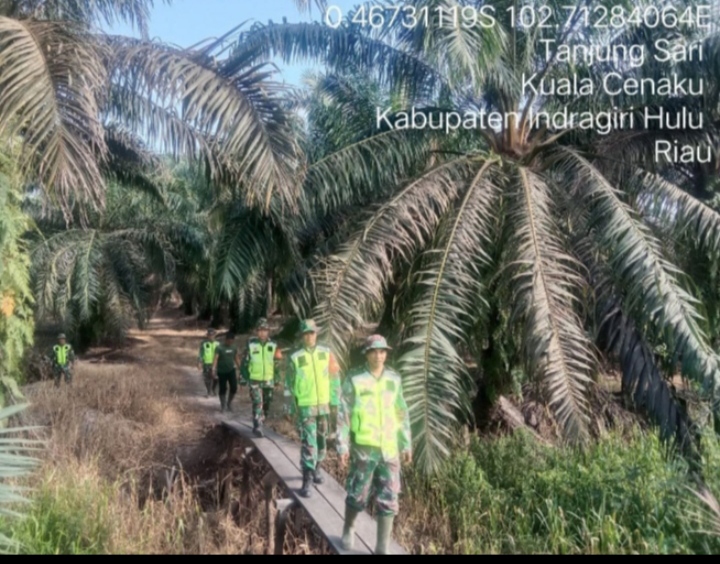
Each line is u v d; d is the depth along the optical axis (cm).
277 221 880
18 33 552
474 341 847
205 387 1491
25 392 1155
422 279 779
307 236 953
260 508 773
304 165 817
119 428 963
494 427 908
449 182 804
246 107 665
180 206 1981
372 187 896
